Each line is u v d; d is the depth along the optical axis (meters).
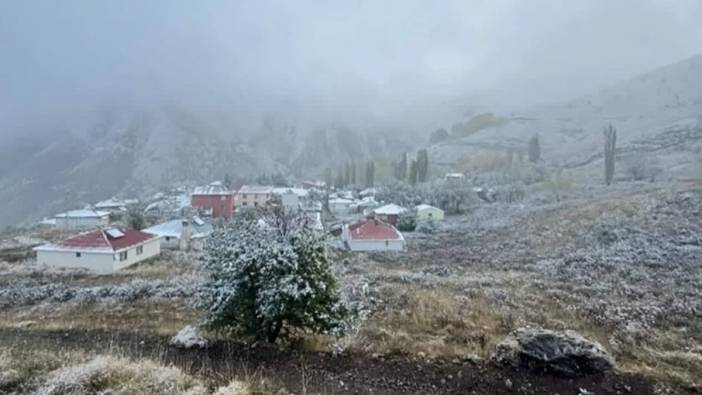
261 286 7.32
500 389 6.25
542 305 13.41
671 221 31.12
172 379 5.66
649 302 14.29
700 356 8.77
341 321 7.56
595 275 19.83
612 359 7.07
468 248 33.12
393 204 57.41
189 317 11.09
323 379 6.35
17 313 12.36
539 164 85.06
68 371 5.64
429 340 8.54
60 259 25.89
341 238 37.94
